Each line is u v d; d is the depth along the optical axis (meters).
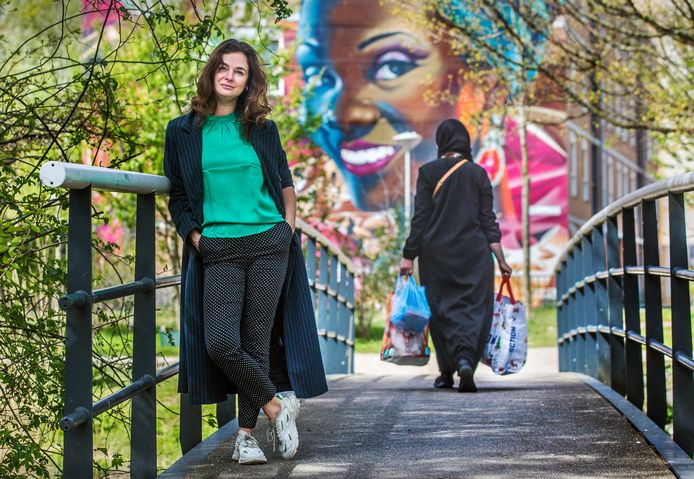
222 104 4.53
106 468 5.79
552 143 30.45
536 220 30.55
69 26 5.52
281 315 4.71
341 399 6.91
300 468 4.56
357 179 30.92
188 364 4.49
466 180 7.75
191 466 4.59
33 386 5.28
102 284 6.14
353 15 31.06
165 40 5.59
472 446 5.04
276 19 5.61
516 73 12.82
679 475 4.27
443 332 7.71
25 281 5.32
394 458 4.77
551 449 4.94
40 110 5.66
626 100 12.72
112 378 5.54
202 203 4.46
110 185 3.80
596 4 10.96
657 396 5.56
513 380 8.77
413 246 7.80
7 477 5.31
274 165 4.51
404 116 31.02
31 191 5.53
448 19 12.54
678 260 4.86
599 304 7.96
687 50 11.79
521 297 30.12
